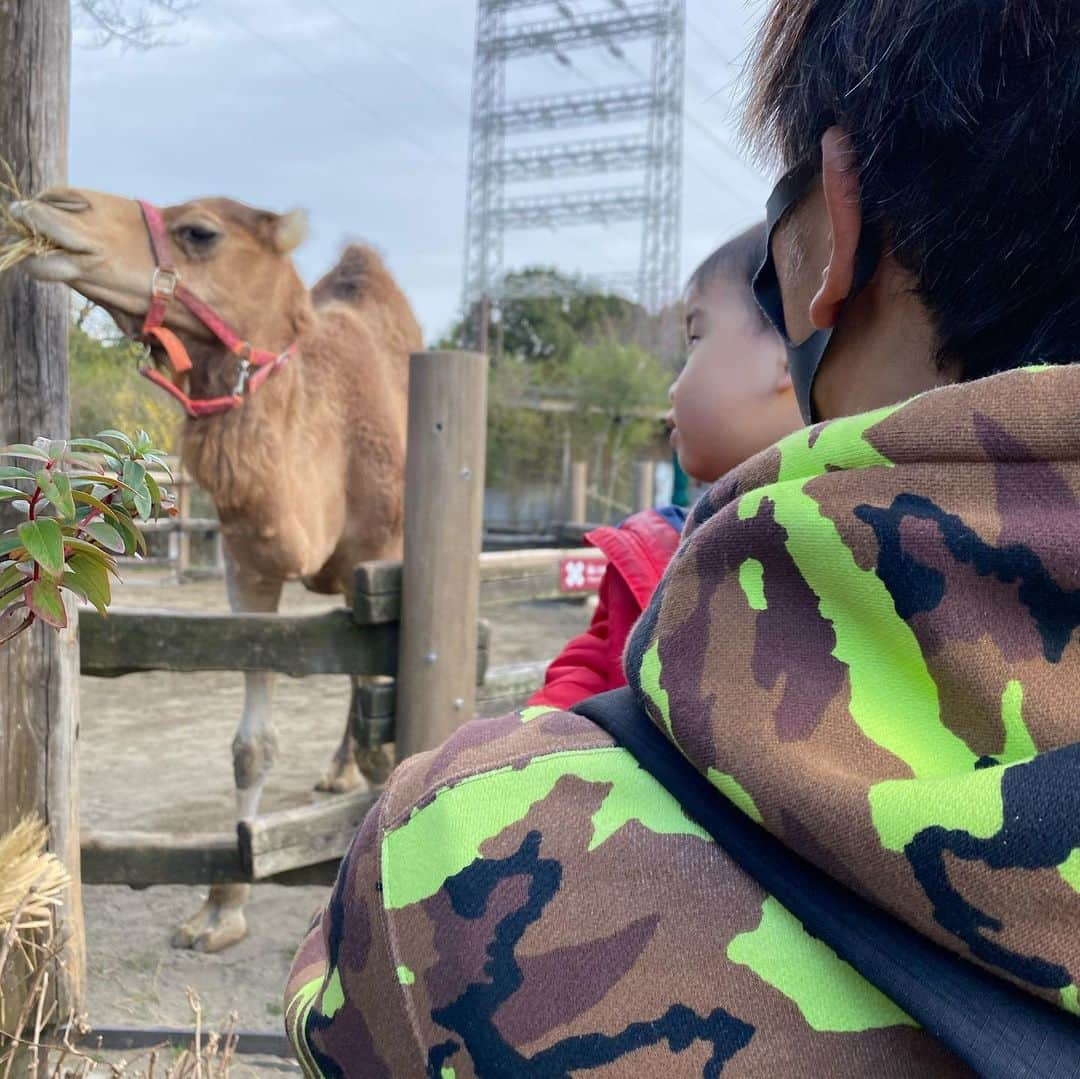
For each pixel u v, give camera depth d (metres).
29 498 1.07
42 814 1.86
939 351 0.52
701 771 0.44
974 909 0.37
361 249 4.00
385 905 0.48
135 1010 2.66
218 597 9.52
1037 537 0.40
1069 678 0.40
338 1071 0.50
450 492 2.66
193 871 2.49
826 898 0.41
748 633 0.46
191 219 2.62
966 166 0.48
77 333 3.05
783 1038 0.41
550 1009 0.43
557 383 19.59
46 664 1.85
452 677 2.71
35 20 1.76
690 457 1.76
